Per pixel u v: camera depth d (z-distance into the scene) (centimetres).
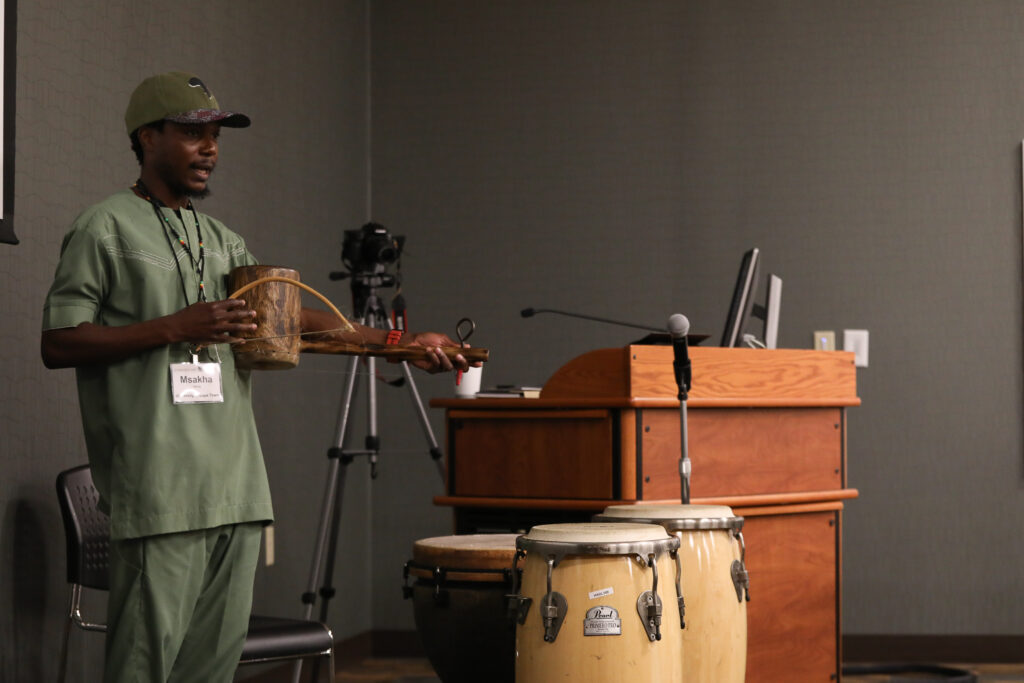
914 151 568
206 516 248
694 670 299
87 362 237
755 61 581
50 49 331
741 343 426
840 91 575
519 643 280
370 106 609
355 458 579
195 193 263
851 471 563
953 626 553
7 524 304
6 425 306
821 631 387
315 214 539
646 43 589
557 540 272
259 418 476
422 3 607
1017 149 561
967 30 568
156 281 248
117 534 238
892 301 565
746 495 371
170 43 408
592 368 359
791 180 575
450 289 595
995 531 553
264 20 488
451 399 385
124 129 375
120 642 241
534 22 598
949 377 560
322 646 312
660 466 354
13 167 300
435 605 329
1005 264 559
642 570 272
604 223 586
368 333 282
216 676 260
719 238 578
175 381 244
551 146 593
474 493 380
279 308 251
